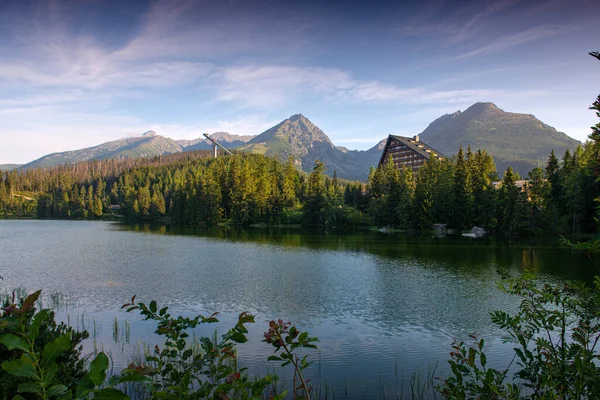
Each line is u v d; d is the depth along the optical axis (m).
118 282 33.50
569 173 82.88
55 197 194.00
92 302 26.44
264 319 23.16
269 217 117.62
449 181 97.56
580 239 69.00
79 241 69.50
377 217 106.00
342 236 82.38
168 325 5.36
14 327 2.88
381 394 13.65
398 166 169.25
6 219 170.00
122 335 19.27
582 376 5.96
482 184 91.75
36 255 50.31
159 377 12.25
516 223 79.25
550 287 7.37
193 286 32.09
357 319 23.41
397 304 26.86
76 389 2.70
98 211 175.88
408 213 94.56
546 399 5.94
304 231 97.88
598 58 5.21
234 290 30.67
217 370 5.12
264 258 48.34
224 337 4.98
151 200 161.12
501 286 7.85
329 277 36.19
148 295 28.81
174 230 99.94
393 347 18.64
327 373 15.38
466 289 31.52
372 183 125.12
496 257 48.94
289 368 15.65
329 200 109.38
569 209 78.50
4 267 40.94
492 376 5.70
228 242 68.50
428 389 13.97
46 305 25.52
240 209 119.94
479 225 91.25
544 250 56.53
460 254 52.19
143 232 92.44
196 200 128.75
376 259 47.59
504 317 7.40
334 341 19.42
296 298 28.38
